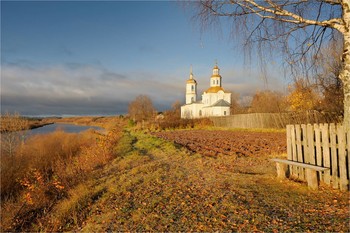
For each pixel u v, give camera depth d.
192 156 13.43
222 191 7.06
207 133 32.69
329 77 8.77
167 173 9.91
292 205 5.52
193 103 77.25
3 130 16.75
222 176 8.86
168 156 14.31
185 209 5.99
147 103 85.06
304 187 6.57
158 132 39.38
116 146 22.20
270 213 5.23
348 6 5.56
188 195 6.96
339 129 5.97
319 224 4.50
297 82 6.81
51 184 10.57
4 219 7.89
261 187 7.03
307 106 27.27
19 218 8.08
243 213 5.39
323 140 6.38
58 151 18.33
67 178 11.26
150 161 13.23
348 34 5.61
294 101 28.88
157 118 72.38
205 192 7.13
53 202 9.12
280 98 43.53
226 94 73.12
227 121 46.62
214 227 4.91
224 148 16.89
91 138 26.19
